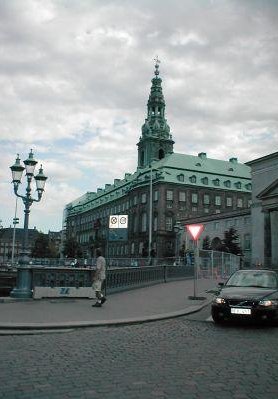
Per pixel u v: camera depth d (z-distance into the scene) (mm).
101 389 5941
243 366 7320
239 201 104250
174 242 95625
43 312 13656
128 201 113000
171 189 98125
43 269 17469
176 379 6473
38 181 18828
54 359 7730
